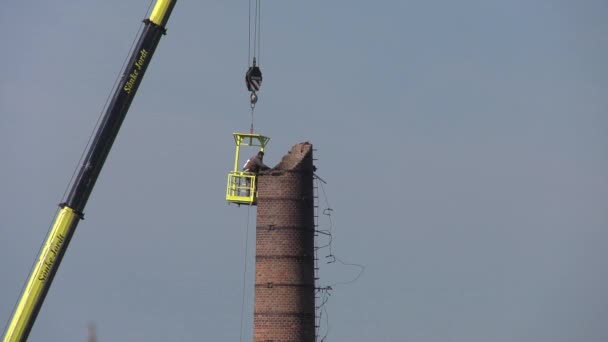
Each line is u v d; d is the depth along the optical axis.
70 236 110.12
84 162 111.25
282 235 120.19
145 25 115.06
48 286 109.12
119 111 112.94
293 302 119.38
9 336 107.50
